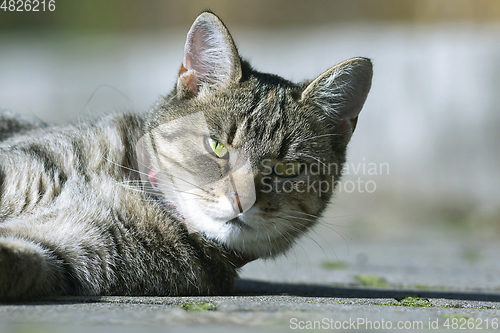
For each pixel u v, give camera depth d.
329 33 13.41
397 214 10.98
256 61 12.68
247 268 6.43
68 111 13.41
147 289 4.09
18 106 13.52
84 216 3.96
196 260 4.27
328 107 4.95
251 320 2.86
